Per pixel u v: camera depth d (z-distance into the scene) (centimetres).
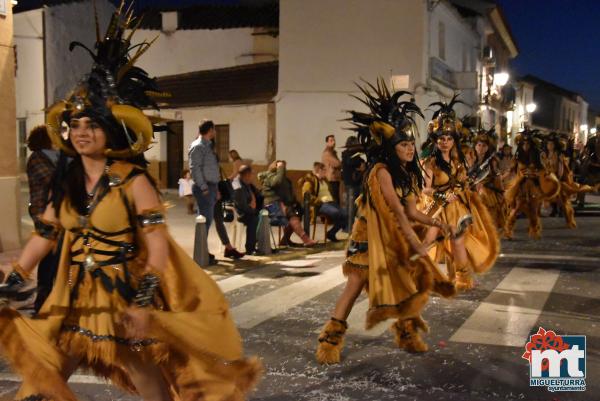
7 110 1015
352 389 457
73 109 325
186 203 1773
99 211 327
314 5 1942
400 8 1867
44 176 546
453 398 438
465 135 849
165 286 340
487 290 767
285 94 1994
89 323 326
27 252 338
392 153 507
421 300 488
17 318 323
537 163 1209
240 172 1031
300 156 1997
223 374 337
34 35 2373
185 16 2498
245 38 2362
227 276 872
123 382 347
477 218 720
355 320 639
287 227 1127
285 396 445
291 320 643
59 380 319
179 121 2223
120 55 346
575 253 1046
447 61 2227
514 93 4009
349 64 1923
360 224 515
